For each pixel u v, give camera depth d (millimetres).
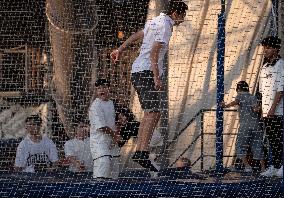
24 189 22531
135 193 22641
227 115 33281
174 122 32375
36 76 35281
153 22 24562
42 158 27641
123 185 22703
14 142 31125
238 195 22781
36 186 22594
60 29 31219
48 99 33469
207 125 32750
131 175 25578
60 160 27797
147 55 24625
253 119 27844
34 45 35281
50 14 31266
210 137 32531
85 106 31031
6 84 34969
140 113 29125
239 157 28203
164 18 24453
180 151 32062
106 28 32812
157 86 24203
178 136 30281
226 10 34125
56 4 31016
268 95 26797
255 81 33250
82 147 27391
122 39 32844
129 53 29328
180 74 33719
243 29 33969
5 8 34438
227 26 34062
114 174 25922
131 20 33219
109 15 33000
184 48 34000
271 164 26484
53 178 24781
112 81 29516
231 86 33656
